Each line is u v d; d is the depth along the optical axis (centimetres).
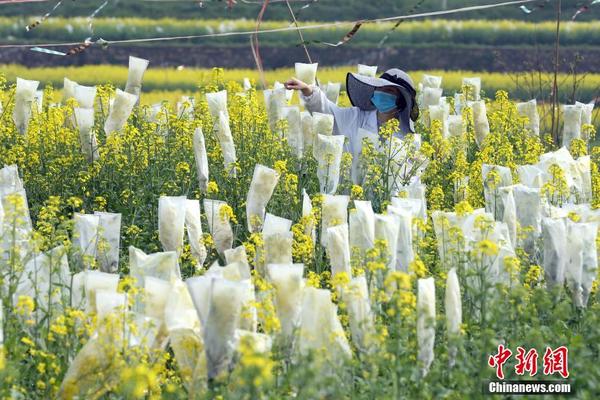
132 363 1480
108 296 1525
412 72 5903
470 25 6931
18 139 2705
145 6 7625
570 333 1727
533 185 2242
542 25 6862
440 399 1494
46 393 1512
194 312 1564
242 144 2748
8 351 1528
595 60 6253
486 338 1504
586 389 1529
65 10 7488
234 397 1388
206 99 2877
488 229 1819
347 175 2483
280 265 1554
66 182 2562
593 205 2309
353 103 2641
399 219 1797
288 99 3111
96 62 6550
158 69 6328
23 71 5953
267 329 1488
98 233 1941
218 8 7681
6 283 1712
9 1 3459
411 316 1559
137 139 2611
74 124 2889
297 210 2366
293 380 1395
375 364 1497
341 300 1616
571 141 2956
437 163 2700
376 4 7650
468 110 3039
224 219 2131
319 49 6800
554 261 1856
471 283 1744
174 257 1702
